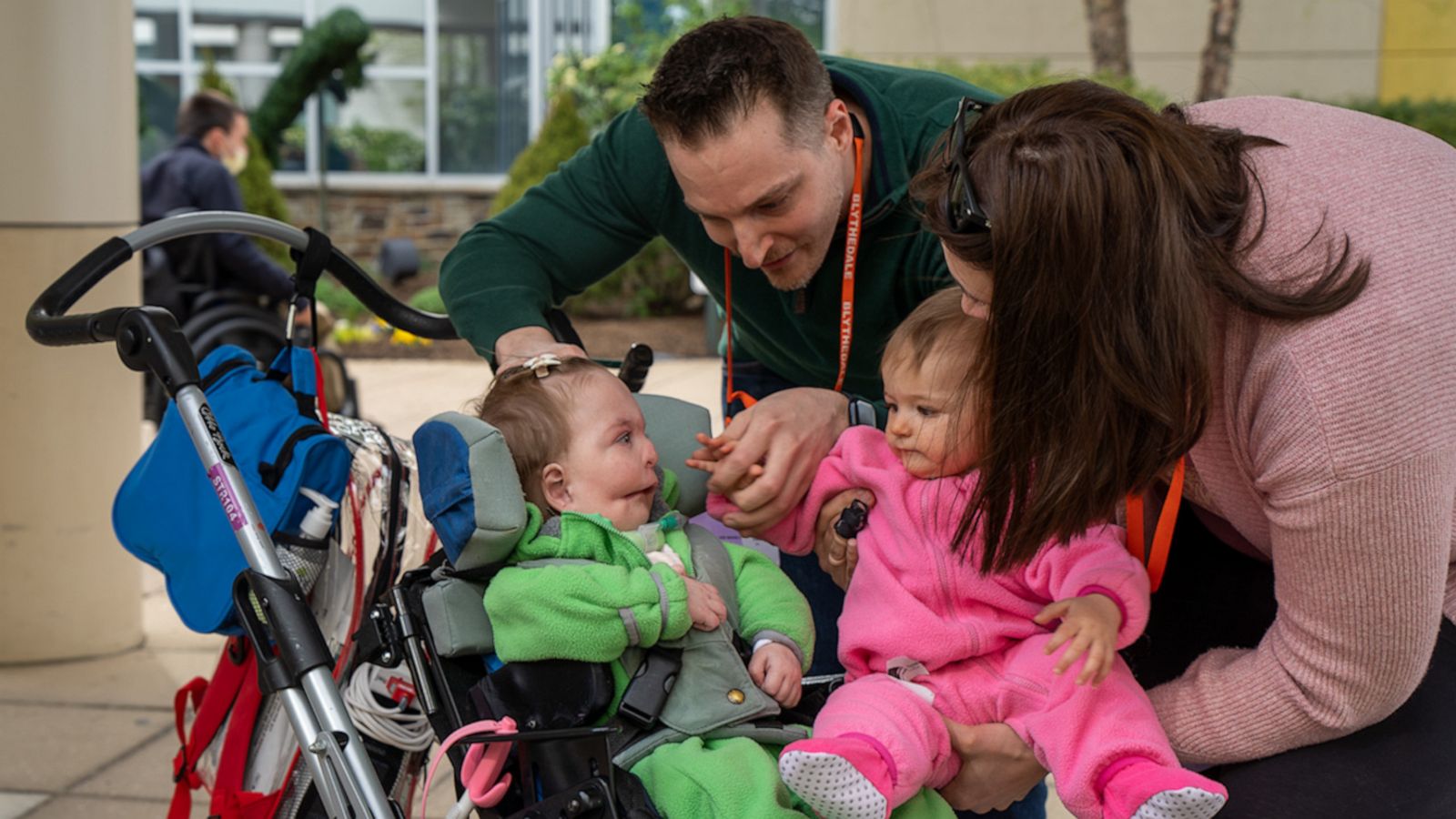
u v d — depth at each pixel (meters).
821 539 2.33
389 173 13.74
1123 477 1.69
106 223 4.41
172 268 6.27
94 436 4.52
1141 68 10.84
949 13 10.58
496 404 2.22
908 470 2.21
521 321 2.57
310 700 1.97
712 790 1.91
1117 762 1.93
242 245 6.21
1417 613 1.73
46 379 4.44
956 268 1.79
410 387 9.22
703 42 2.24
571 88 11.99
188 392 2.17
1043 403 1.68
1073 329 1.64
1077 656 1.89
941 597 2.13
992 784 2.07
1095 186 1.60
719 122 2.19
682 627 2.04
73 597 4.56
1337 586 1.74
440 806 3.59
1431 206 1.71
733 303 2.72
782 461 2.24
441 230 13.70
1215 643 2.26
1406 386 1.64
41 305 2.38
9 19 4.20
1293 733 1.89
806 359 2.74
